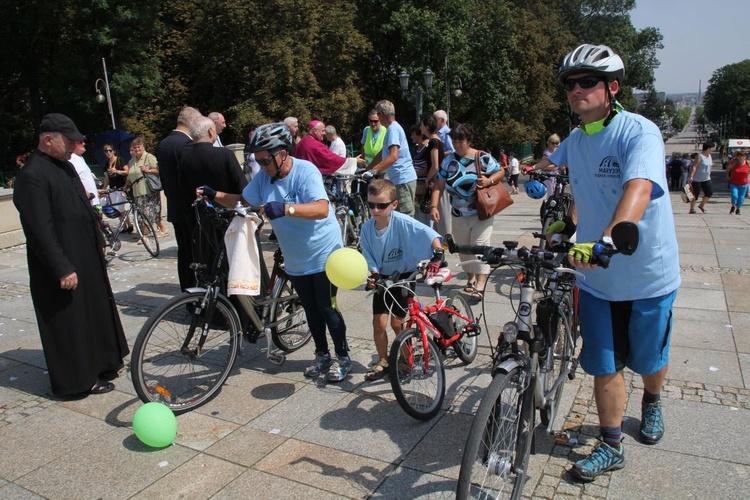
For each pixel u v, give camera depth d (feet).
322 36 89.81
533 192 14.06
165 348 13.76
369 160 26.11
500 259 8.32
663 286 8.68
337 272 10.71
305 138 24.16
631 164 7.77
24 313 19.42
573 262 6.90
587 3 157.28
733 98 326.24
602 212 8.68
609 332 8.91
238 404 12.34
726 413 10.94
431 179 21.45
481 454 7.91
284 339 14.74
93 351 12.94
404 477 9.52
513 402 8.11
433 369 11.55
